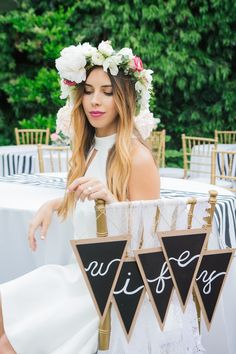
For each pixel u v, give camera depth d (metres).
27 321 1.66
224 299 2.25
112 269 1.57
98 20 9.04
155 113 9.32
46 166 5.25
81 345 1.64
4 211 2.40
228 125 9.25
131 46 8.76
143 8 8.63
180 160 9.45
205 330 2.19
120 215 1.61
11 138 9.59
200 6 8.66
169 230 1.66
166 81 8.90
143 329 1.66
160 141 6.31
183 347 1.70
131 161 1.83
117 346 1.66
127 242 1.58
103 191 1.60
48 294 1.72
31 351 1.64
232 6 8.64
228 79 9.21
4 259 2.45
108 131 1.95
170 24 8.77
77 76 1.91
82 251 1.54
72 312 1.68
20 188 2.88
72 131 2.07
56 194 2.70
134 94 1.95
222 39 8.84
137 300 1.60
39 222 2.02
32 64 9.45
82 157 2.00
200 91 9.23
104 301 1.56
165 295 1.62
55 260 2.29
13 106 9.26
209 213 1.67
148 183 1.84
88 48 1.90
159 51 8.74
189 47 8.84
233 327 2.30
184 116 9.29
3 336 1.64
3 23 8.98
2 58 9.21
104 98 1.90
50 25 8.97
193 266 1.66
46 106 9.13
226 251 1.71
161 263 1.62
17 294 1.69
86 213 1.85
